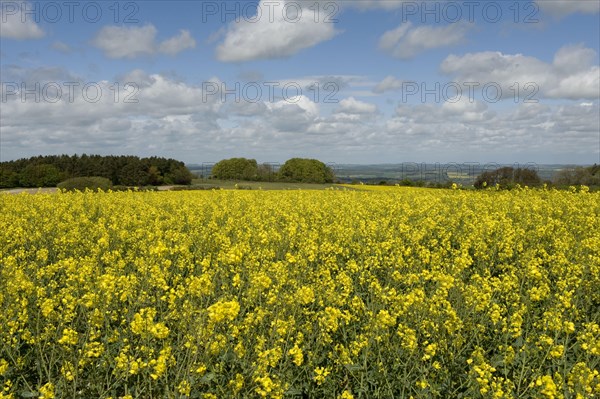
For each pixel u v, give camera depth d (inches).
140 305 285.1
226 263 343.6
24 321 249.1
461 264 325.7
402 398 213.5
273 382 204.8
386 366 227.9
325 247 421.7
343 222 556.1
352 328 266.1
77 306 283.0
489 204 681.6
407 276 341.7
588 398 195.8
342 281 316.2
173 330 249.1
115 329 258.2
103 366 228.5
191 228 577.6
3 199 784.3
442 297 250.5
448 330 237.1
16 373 232.7
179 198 910.4
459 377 222.7
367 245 442.9
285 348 234.7
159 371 194.2
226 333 241.6
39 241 483.5
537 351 226.7
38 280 332.5
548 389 181.0
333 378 233.3
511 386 203.2
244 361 227.5
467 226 516.7
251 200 879.7
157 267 309.1
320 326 251.8
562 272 346.3
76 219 609.3
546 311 274.1
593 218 523.2
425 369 220.8
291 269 352.5
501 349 234.4
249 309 294.2
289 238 466.0
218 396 212.2
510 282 306.2
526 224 535.5
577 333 249.4
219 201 863.7
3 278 298.8
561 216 600.1
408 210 626.2
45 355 234.8
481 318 269.9
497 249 434.6
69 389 213.8
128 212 689.0
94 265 342.0
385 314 233.6
